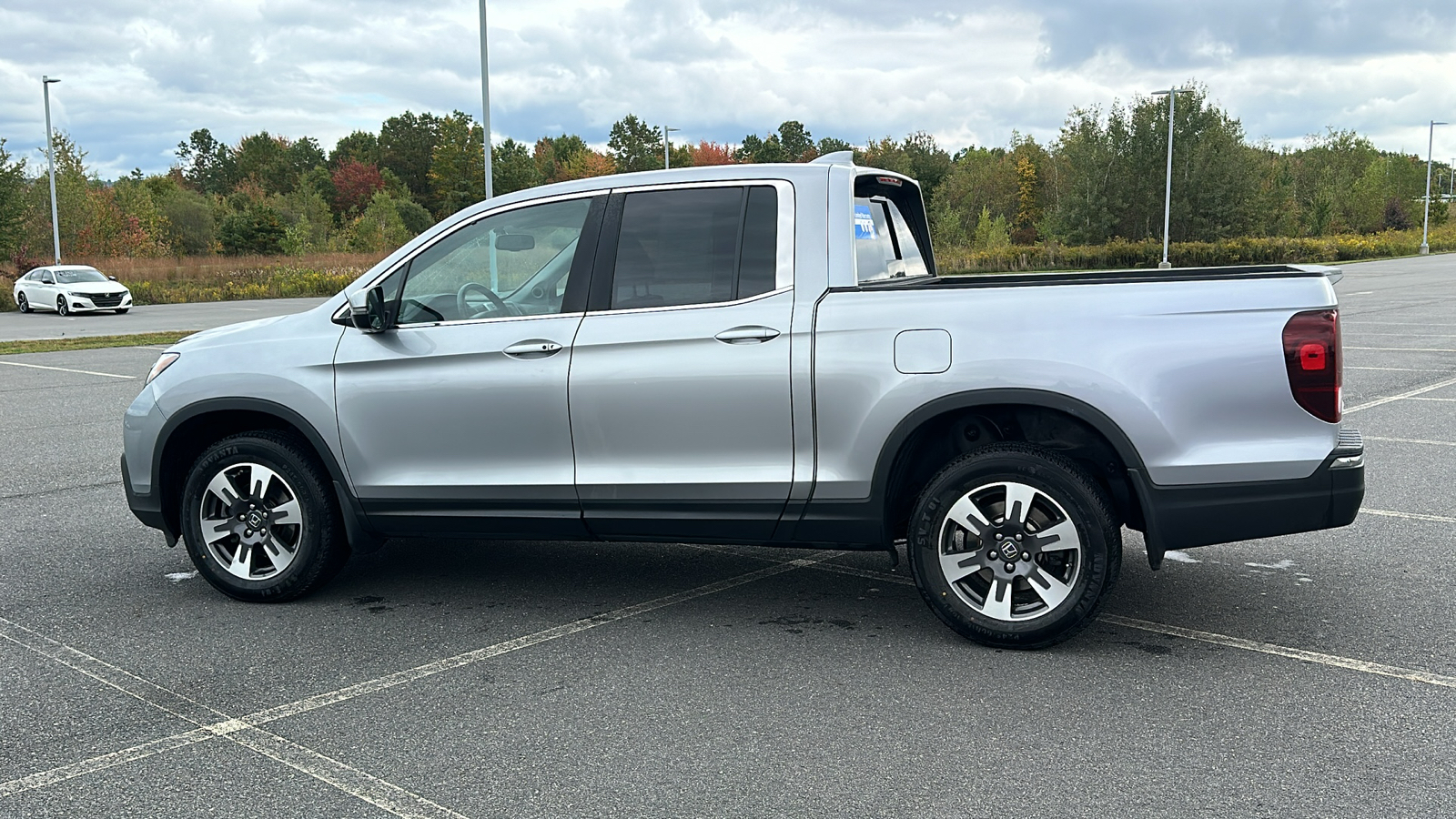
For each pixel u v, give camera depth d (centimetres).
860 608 503
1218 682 405
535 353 472
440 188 12331
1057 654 436
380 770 343
